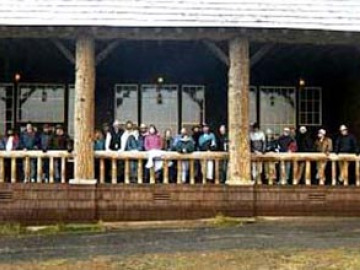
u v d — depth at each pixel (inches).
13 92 1051.3
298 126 1084.5
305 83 1090.7
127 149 879.7
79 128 848.9
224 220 825.5
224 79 1074.1
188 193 853.8
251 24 850.8
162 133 1064.2
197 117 1071.0
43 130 971.3
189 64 1066.1
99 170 880.3
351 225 796.6
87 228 793.6
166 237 711.1
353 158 887.7
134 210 847.1
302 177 910.4
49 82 1055.6
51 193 839.7
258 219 847.7
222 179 888.9
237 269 557.9
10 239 713.6
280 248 639.1
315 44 889.5
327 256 601.3
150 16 847.7
